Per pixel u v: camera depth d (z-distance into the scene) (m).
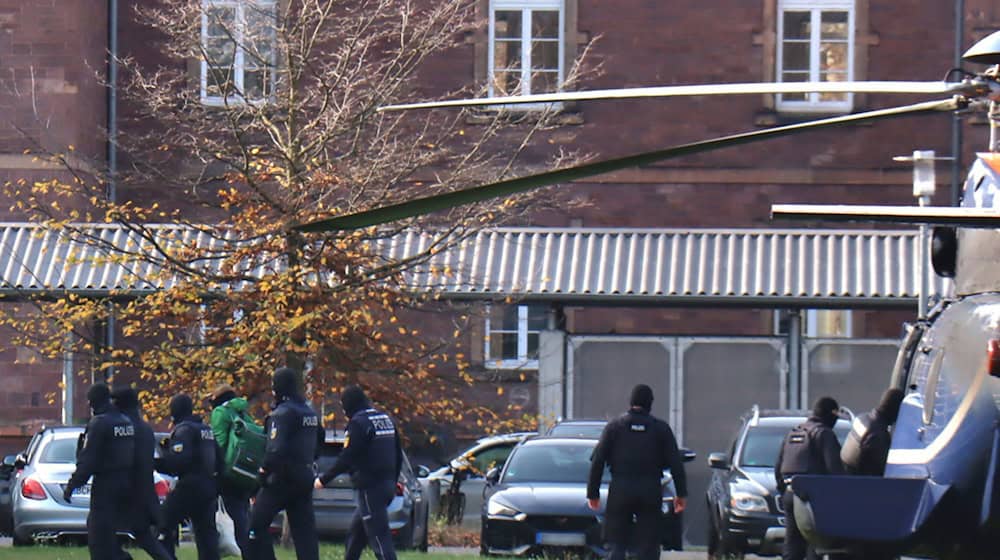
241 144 69.31
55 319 70.62
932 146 109.06
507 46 110.31
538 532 64.69
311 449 46.97
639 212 110.06
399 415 70.62
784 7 111.19
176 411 49.22
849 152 109.56
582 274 84.75
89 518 46.53
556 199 89.56
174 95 83.88
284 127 83.94
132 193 102.75
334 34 77.50
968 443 29.94
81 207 101.06
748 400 85.12
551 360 85.38
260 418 67.88
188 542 77.44
